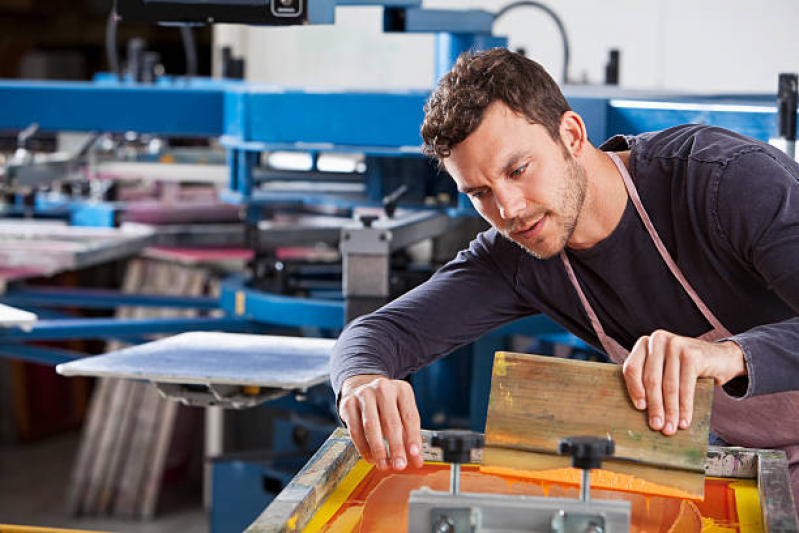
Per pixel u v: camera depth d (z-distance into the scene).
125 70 4.88
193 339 2.28
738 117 2.22
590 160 1.77
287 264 3.79
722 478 1.55
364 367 1.71
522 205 1.61
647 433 1.41
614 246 1.81
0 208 4.39
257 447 4.93
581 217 1.78
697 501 1.42
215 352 2.14
